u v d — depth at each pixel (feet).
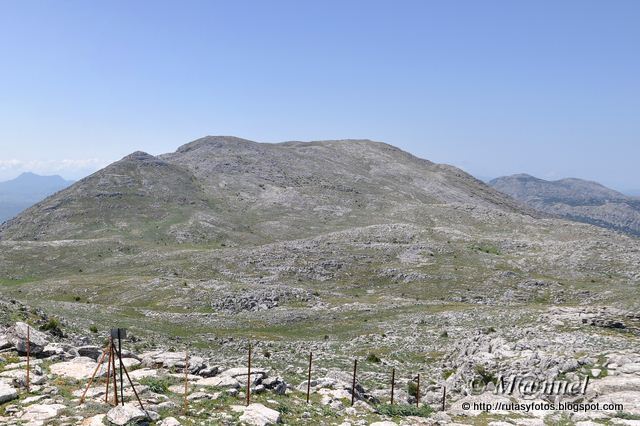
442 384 137.69
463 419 86.53
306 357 181.16
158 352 103.91
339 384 104.63
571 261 452.35
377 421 79.82
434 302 333.83
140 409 63.87
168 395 76.02
